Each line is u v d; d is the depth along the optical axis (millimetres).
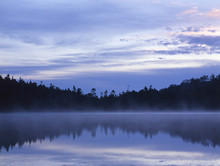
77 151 24984
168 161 20328
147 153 23734
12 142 31031
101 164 19500
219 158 21328
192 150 25078
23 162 20312
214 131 41969
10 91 163500
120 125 56938
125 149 25984
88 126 54531
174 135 37094
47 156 22594
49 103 189125
